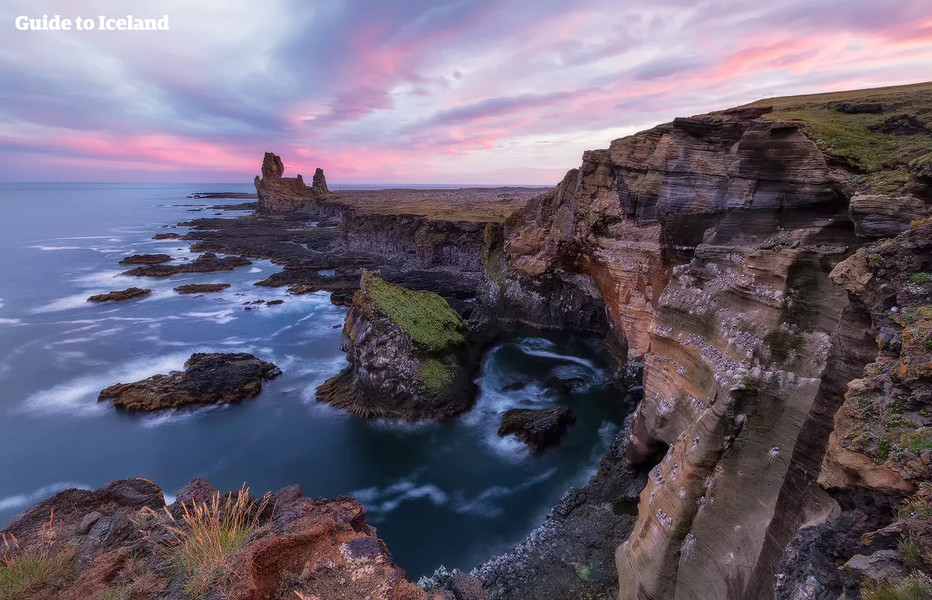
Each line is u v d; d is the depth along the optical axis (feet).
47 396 118.62
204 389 115.75
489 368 134.21
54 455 95.50
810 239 52.01
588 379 126.82
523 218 182.91
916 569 18.76
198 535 19.42
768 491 43.42
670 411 65.77
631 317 107.96
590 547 63.52
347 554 20.75
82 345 154.20
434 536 72.49
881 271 30.76
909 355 25.55
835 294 46.75
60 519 24.66
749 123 61.46
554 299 168.14
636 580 50.96
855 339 31.65
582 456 90.79
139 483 28.32
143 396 113.50
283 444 98.78
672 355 68.39
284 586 19.42
